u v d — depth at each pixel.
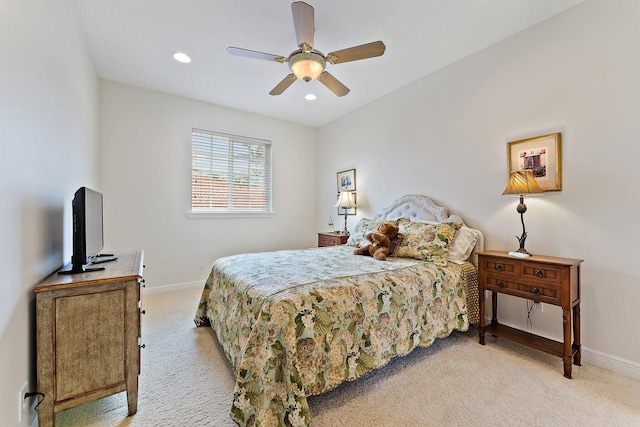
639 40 1.75
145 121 3.38
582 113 1.97
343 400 1.54
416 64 2.80
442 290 2.12
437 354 2.06
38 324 1.22
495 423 1.37
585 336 1.96
